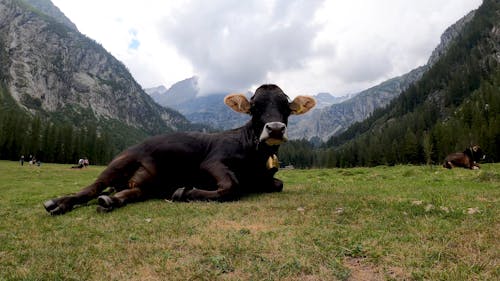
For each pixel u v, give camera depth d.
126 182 9.12
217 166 9.02
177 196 8.67
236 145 9.45
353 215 6.52
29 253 4.76
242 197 9.23
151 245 4.93
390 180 16.14
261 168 9.59
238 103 8.79
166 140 9.41
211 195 8.52
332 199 8.31
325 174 23.98
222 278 3.74
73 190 14.85
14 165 59.00
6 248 5.10
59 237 5.61
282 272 3.84
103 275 3.91
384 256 4.27
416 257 4.18
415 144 84.25
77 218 7.14
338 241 4.84
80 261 4.34
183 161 9.33
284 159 133.62
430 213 6.54
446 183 13.56
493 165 30.22
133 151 9.19
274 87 8.94
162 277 3.84
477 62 172.62
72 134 97.50
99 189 8.63
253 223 6.18
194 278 3.77
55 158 92.25
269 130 7.93
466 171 20.03
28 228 6.41
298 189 11.47
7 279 3.86
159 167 9.17
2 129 87.56
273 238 5.09
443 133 76.50
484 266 3.83
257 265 4.02
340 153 124.75
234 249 4.58
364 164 109.50
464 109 98.31
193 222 6.32
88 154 98.44
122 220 6.78
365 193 9.95
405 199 8.23
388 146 101.69
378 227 5.60
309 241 4.89
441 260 4.09
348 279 3.71
